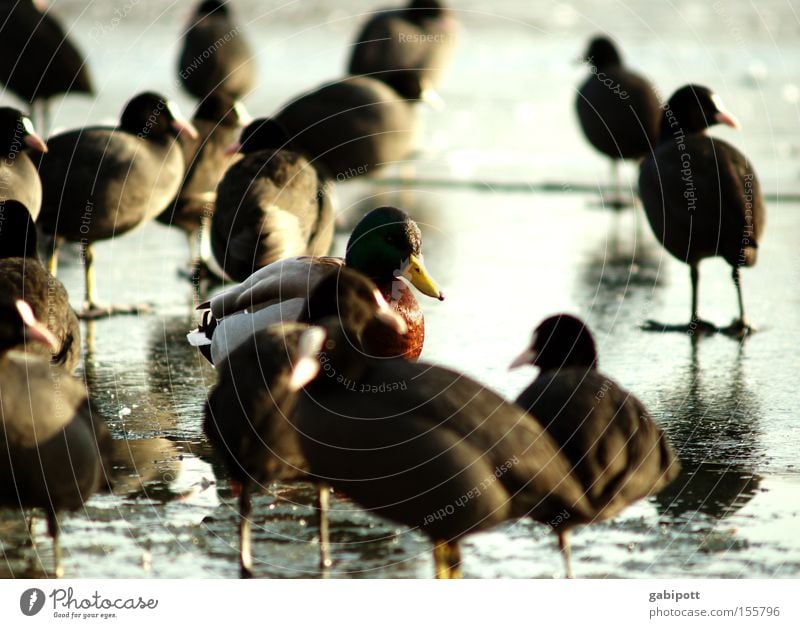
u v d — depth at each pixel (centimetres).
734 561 783
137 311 1405
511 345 1262
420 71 2238
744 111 2531
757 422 1028
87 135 1416
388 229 1054
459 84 2959
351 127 1889
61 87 2241
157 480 904
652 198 1327
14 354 796
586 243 1764
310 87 2805
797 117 2481
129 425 1018
